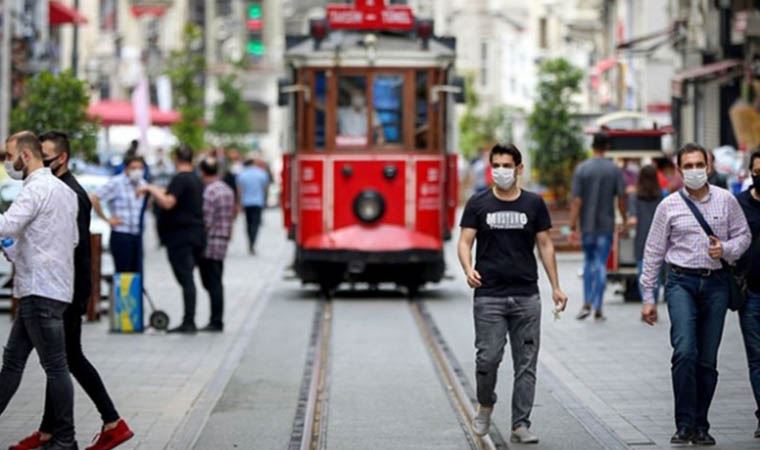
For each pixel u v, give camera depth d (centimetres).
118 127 9012
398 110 4941
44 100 5450
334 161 4934
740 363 3369
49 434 2403
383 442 2547
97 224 5466
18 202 2280
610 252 4694
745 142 6712
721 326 2467
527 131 8162
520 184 2556
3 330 4038
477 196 2489
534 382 2494
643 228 4416
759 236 2458
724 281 2458
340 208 4941
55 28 9931
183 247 3962
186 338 3916
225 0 19012
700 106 7794
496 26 16162
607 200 4194
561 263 6444
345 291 5391
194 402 2930
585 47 12525
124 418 2752
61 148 2419
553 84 7781
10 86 7656
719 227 2448
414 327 4222
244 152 14975
